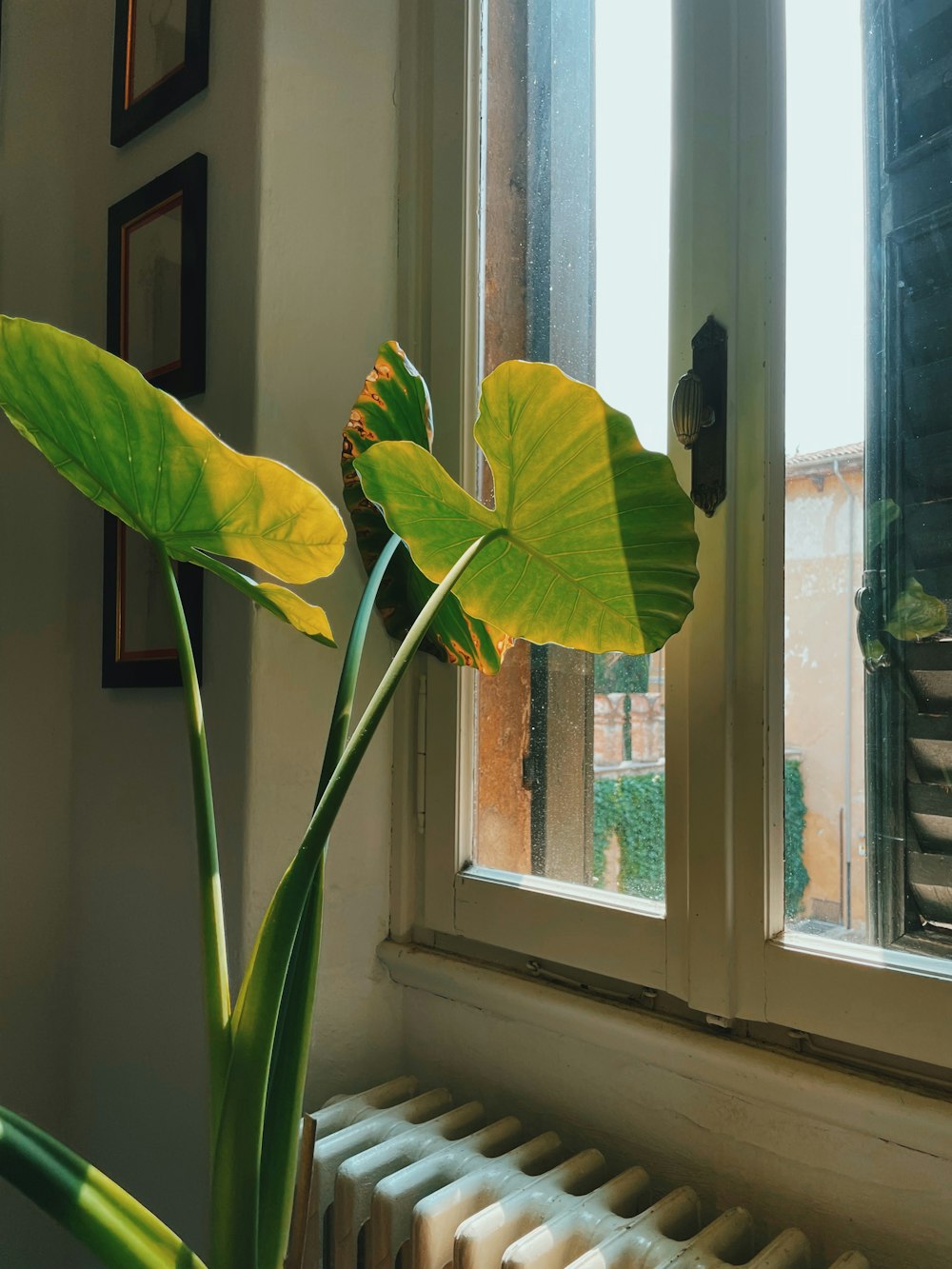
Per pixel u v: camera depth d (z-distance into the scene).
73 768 1.28
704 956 0.81
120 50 1.23
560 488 0.61
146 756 1.14
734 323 0.82
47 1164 0.50
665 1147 0.84
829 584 0.78
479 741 1.06
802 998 0.75
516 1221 0.71
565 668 0.98
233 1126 0.53
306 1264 0.81
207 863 0.59
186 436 0.52
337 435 1.09
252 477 0.54
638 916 0.86
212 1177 0.54
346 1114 0.92
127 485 0.56
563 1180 0.77
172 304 1.12
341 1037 1.04
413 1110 0.92
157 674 1.11
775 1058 0.76
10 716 1.24
